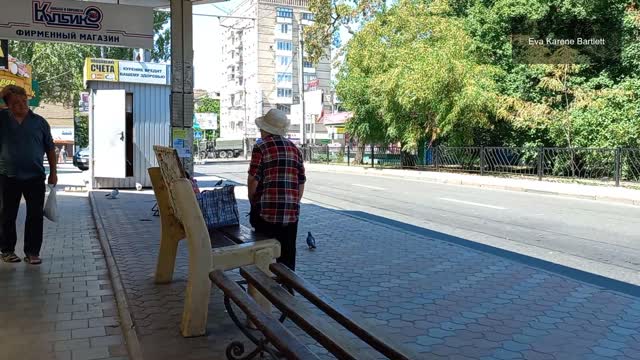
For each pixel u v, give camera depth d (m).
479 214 12.12
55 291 5.74
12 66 13.52
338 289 5.92
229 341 4.27
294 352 2.76
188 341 4.26
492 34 25.66
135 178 15.88
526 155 22.25
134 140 15.77
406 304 5.43
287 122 5.06
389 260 7.30
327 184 20.41
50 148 6.82
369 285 6.08
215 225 5.44
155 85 15.84
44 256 7.30
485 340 4.51
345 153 38.72
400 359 2.96
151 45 10.63
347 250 7.93
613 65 23.95
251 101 109.75
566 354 4.24
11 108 6.44
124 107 14.86
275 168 4.93
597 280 6.43
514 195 16.72
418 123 26.39
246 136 84.62
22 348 4.24
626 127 20.02
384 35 28.34
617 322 4.97
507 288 6.02
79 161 29.30
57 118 59.66
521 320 5.00
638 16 21.84
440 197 15.77
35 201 6.70
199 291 4.35
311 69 110.25
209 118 87.25
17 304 5.29
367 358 2.85
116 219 10.13
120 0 12.55
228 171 29.52
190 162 10.51
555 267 7.10
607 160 19.64
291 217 4.96
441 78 23.12
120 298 5.34
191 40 10.45
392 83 24.62
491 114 24.31
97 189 15.48
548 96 23.73
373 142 30.94
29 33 9.94
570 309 5.33
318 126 79.12
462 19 26.70
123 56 36.75
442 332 4.68
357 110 29.72
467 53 24.89
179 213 4.52
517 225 10.59
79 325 4.77
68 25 10.13
